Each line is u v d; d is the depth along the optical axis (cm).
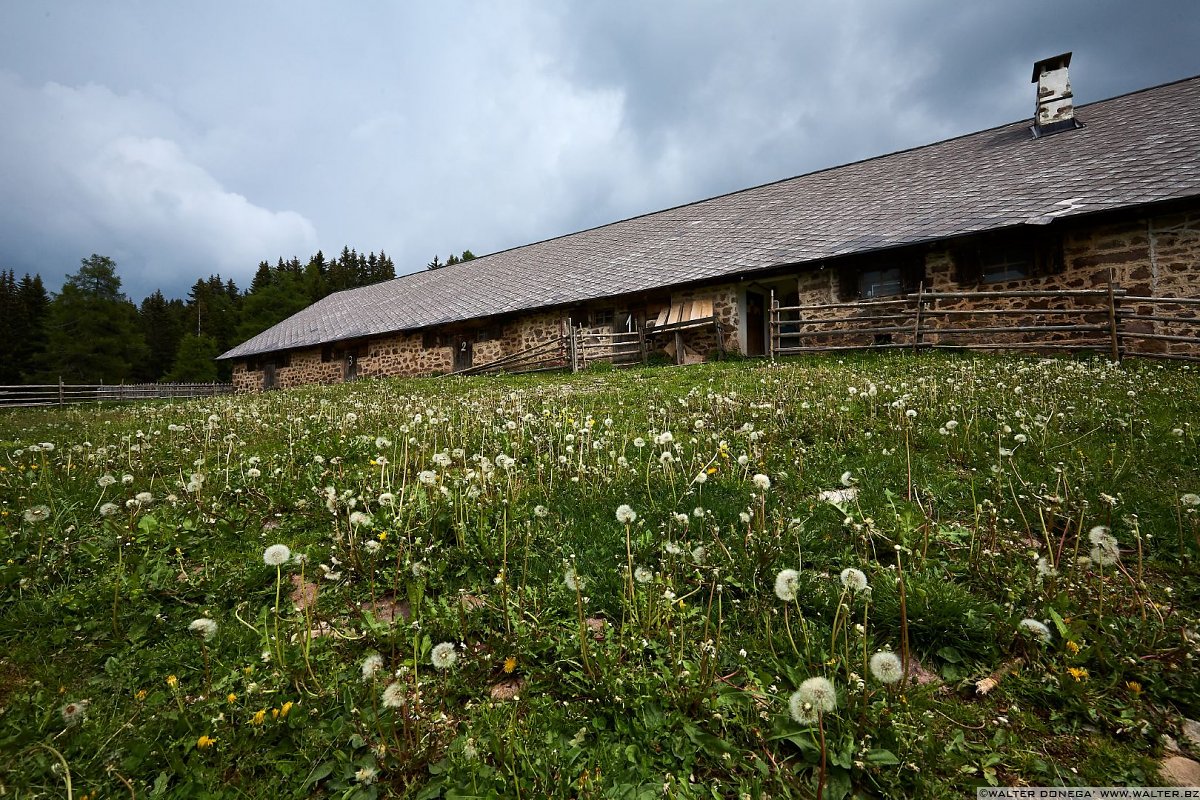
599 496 391
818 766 170
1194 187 935
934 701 201
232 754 180
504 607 244
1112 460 390
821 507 344
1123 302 1016
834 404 631
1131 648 213
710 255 1695
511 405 779
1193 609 241
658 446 506
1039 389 648
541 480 443
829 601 249
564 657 222
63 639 241
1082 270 1077
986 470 409
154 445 627
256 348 2912
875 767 166
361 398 1122
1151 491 351
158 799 163
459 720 197
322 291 6894
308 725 192
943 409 581
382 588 290
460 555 306
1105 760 175
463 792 161
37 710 200
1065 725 189
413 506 354
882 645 226
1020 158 1445
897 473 410
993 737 184
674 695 195
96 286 4909
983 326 1167
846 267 1355
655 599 246
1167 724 185
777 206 1947
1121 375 728
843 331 1236
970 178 1455
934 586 250
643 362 1625
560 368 1642
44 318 4644
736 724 189
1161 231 998
